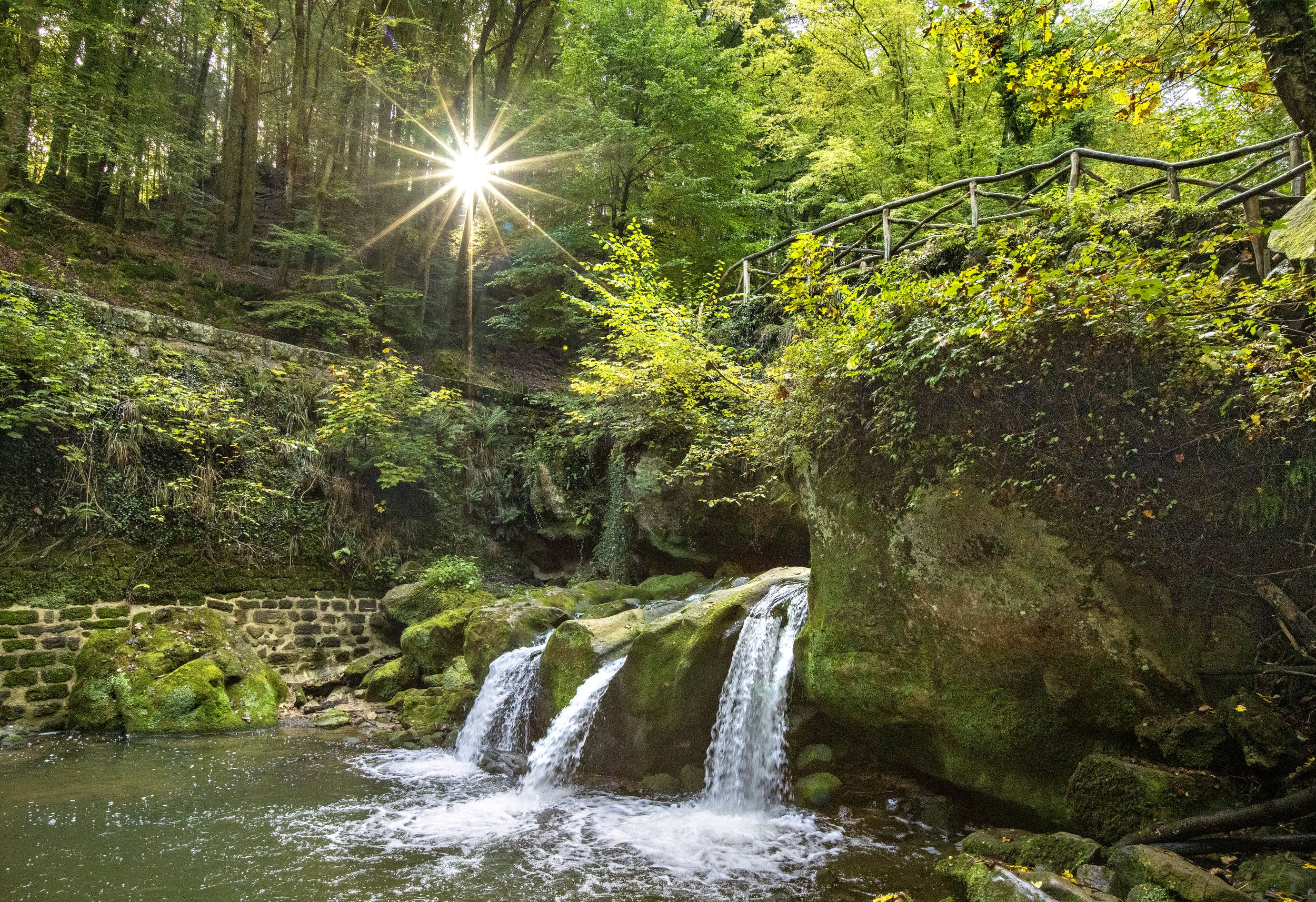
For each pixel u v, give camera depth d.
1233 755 3.37
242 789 5.38
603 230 13.13
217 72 17.23
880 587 4.58
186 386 9.48
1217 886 2.72
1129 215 5.61
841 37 12.20
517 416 12.61
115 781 5.49
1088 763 3.60
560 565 11.25
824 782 4.91
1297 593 3.47
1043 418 3.82
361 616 9.95
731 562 8.50
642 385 8.81
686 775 5.59
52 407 7.98
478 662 7.69
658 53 12.08
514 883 3.78
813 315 6.34
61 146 11.52
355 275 12.75
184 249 13.44
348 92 14.59
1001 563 3.95
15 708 7.25
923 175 11.98
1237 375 3.38
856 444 4.79
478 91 17.20
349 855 4.13
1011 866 3.48
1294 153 5.03
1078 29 6.38
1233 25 4.09
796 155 12.91
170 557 8.61
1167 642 3.59
